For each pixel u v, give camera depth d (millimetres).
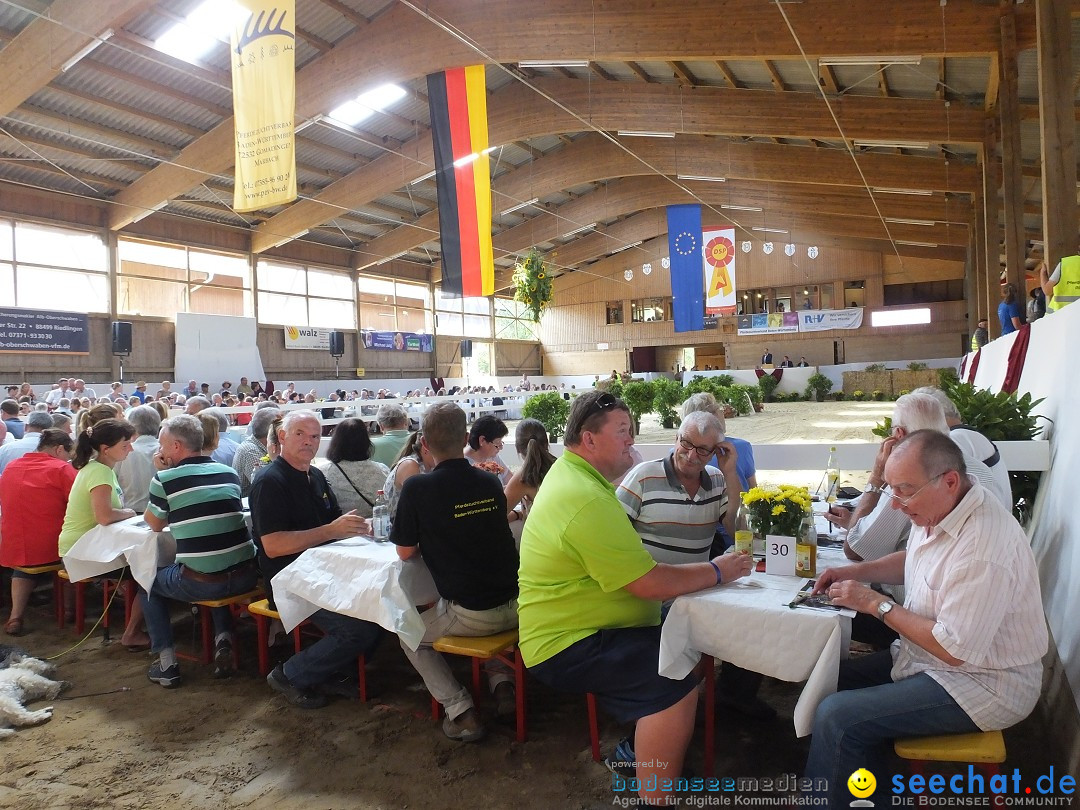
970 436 2691
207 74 11891
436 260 24781
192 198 16406
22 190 13945
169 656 3240
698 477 2680
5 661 3393
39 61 9984
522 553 2391
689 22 9977
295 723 2838
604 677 2143
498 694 2965
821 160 16062
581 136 18656
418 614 2611
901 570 2172
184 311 17312
